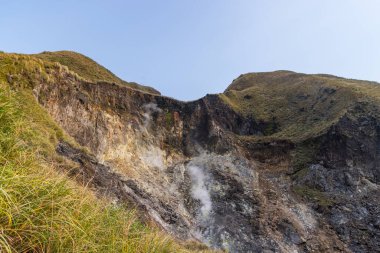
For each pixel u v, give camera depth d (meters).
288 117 66.00
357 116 56.19
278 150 53.53
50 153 14.40
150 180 38.62
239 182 43.47
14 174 3.81
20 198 3.67
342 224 40.09
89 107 38.00
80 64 63.84
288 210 40.62
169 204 36.47
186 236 31.64
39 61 33.25
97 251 4.45
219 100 64.06
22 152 5.15
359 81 79.56
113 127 40.12
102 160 34.94
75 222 4.25
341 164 49.75
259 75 99.00
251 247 32.91
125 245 5.28
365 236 38.62
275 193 43.72
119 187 26.02
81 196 5.20
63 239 3.78
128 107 45.94
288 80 84.94
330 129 53.56
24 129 6.11
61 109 33.12
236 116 63.66
